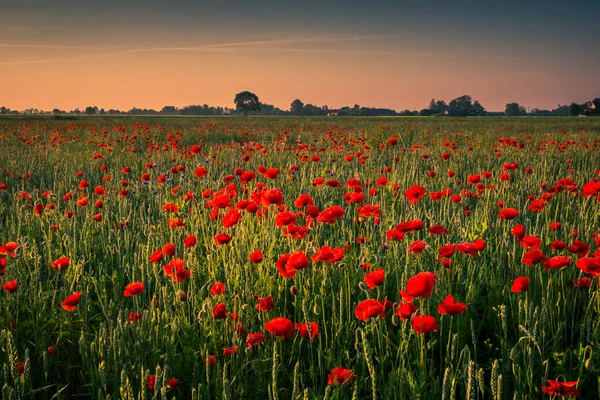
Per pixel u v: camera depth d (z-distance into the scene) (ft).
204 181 23.99
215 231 16.05
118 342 8.76
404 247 13.00
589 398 8.58
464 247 10.57
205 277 13.10
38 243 16.07
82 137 64.18
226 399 7.65
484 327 11.18
